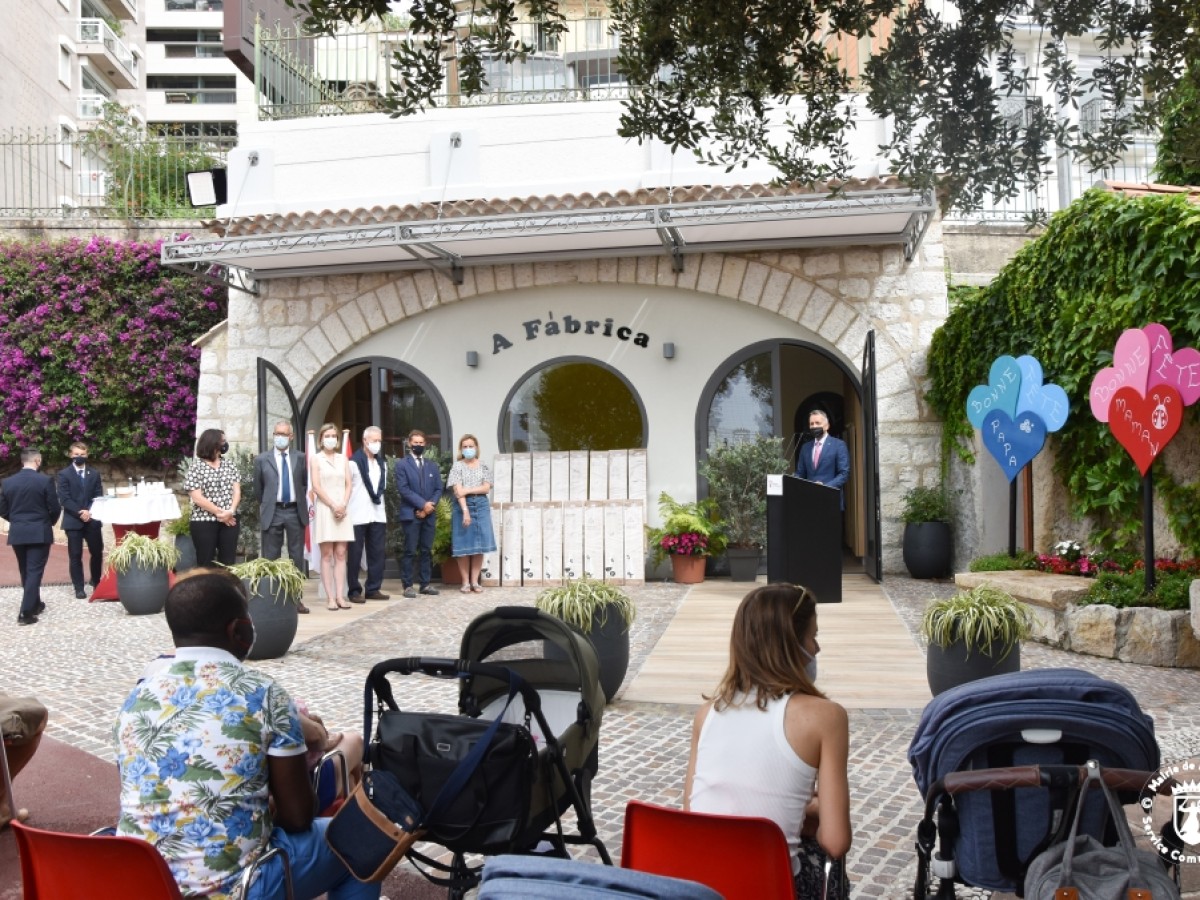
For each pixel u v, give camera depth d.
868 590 12.20
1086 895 2.54
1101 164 4.99
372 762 3.26
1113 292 8.99
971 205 5.09
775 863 2.60
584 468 14.07
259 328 15.09
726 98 5.10
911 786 5.20
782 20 4.89
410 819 3.02
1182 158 5.16
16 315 17.94
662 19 4.85
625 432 14.49
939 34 4.98
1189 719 6.11
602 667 6.92
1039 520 10.85
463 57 4.67
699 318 14.28
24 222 18.50
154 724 2.81
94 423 17.91
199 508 10.93
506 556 13.81
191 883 2.73
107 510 12.32
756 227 12.87
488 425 14.70
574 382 14.61
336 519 11.59
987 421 10.50
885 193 11.48
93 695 7.54
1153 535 8.86
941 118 4.98
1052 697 2.93
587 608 6.88
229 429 15.12
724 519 13.65
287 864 2.89
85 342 17.59
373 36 15.41
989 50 4.98
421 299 14.73
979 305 11.92
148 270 17.72
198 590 2.95
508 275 14.51
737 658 3.04
